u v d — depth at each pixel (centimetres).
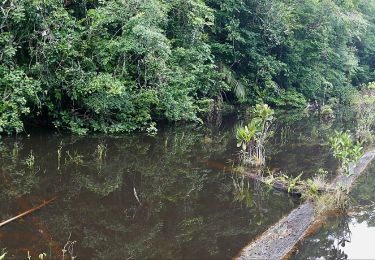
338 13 2409
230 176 925
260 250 587
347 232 672
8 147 989
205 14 1511
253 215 712
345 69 2700
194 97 1655
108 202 722
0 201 686
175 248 577
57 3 1111
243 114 1880
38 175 823
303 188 838
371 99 1820
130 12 1190
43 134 1129
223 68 1855
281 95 2180
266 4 1992
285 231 654
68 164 905
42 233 588
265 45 2111
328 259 573
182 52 1409
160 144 1170
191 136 1317
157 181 859
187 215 696
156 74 1273
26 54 1134
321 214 737
